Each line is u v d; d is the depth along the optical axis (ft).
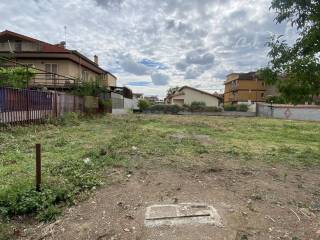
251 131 61.00
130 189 18.20
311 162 28.43
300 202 16.70
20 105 46.29
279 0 16.25
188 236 12.34
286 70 16.28
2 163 23.26
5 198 14.85
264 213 14.93
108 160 25.22
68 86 83.82
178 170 23.32
